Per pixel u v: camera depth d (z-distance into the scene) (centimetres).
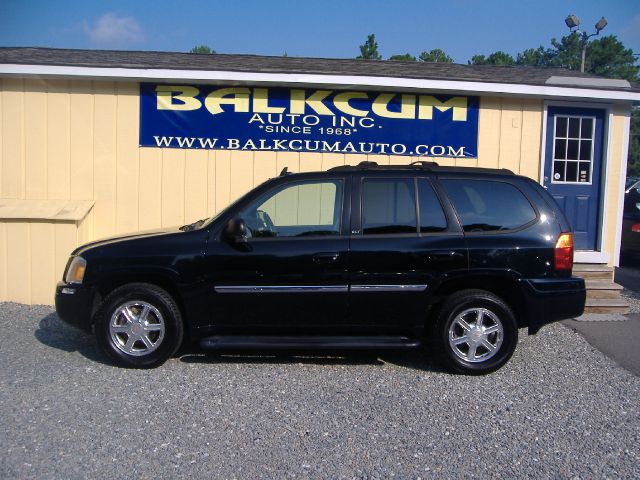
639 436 425
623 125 869
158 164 831
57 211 778
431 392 504
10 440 399
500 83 815
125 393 487
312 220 557
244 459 382
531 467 378
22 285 772
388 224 546
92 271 543
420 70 916
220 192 838
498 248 538
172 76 794
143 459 379
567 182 873
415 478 363
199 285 535
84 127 823
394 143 845
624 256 1219
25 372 530
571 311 546
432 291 538
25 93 817
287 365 567
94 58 874
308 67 860
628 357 605
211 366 559
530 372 558
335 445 404
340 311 539
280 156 839
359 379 532
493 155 854
